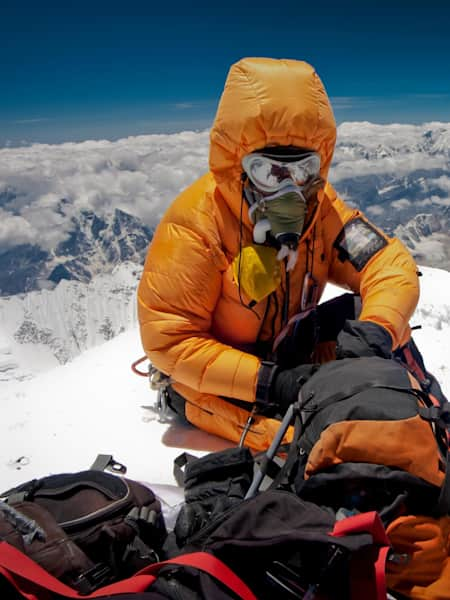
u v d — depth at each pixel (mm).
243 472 2268
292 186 2729
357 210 3508
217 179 2889
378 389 2107
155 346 3025
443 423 2016
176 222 2994
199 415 3311
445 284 6410
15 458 3264
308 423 2184
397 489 1865
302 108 2627
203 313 3016
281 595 1703
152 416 3666
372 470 1874
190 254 2920
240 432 3088
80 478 2141
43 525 1866
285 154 2717
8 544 1706
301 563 1695
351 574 1650
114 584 1675
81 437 3465
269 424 2865
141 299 3090
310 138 2691
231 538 1758
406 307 3094
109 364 4551
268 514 1801
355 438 1932
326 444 1967
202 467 2254
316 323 3137
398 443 1906
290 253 2852
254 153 2693
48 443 3418
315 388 2254
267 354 3201
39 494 2082
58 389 4160
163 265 2969
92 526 1937
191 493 2223
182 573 1747
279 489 2098
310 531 1703
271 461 2270
